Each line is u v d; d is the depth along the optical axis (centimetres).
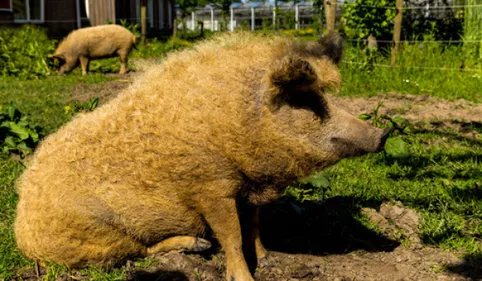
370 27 1403
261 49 411
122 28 1720
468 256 477
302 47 411
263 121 388
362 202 593
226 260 433
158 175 405
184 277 444
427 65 1339
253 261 475
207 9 5459
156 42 2584
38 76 1634
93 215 419
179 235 451
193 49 431
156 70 433
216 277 447
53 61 1753
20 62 1711
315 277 454
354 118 405
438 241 506
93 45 1688
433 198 591
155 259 457
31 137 802
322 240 524
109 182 413
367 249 504
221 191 407
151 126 403
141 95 420
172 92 407
